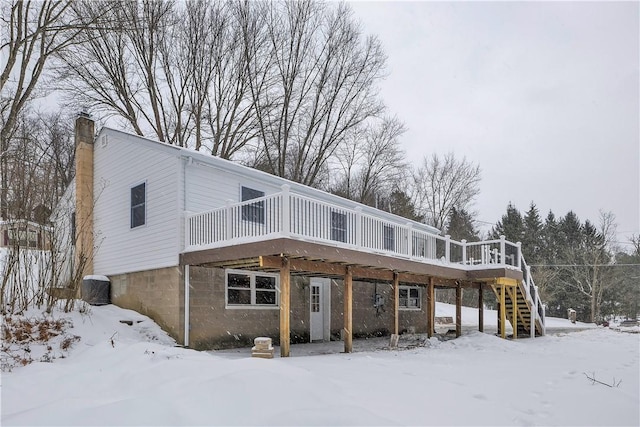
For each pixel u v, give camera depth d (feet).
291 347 40.47
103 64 73.72
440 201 135.95
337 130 96.84
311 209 32.37
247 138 87.10
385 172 114.62
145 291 39.45
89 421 11.84
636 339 48.24
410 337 52.34
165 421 11.71
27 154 53.31
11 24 53.11
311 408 12.87
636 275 138.62
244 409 12.54
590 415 16.31
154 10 75.00
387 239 48.62
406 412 15.42
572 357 32.53
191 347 35.78
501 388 20.65
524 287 52.16
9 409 15.58
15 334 27.84
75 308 36.24
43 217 36.83
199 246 34.94
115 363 20.90
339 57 93.91
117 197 44.32
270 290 43.21
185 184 37.52
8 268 31.48
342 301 51.37
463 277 49.14
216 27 83.41
